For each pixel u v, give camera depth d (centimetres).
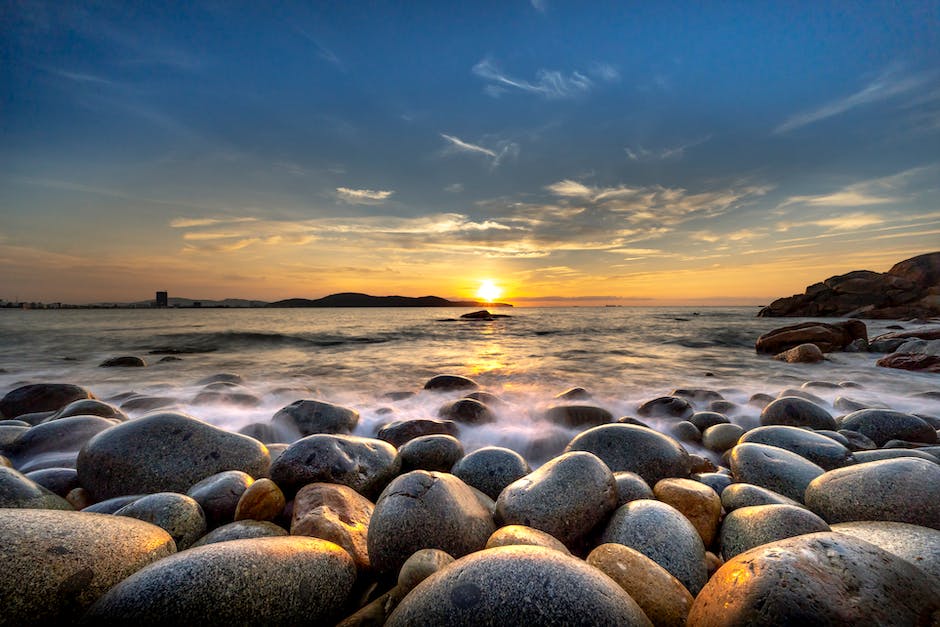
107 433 408
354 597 240
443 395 909
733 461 416
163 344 2091
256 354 1769
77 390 736
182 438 409
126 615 178
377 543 261
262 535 277
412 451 453
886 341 1555
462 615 167
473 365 1454
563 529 293
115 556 218
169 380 1105
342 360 1593
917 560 218
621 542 272
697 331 2914
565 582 174
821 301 4744
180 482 386
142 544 234
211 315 7050
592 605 168
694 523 311
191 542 291
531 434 641
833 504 315
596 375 1234
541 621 163
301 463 387
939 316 3903
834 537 193
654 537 271
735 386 1047
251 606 193
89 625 179
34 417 628
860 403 730
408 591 217
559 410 700
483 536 280
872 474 317
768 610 161
